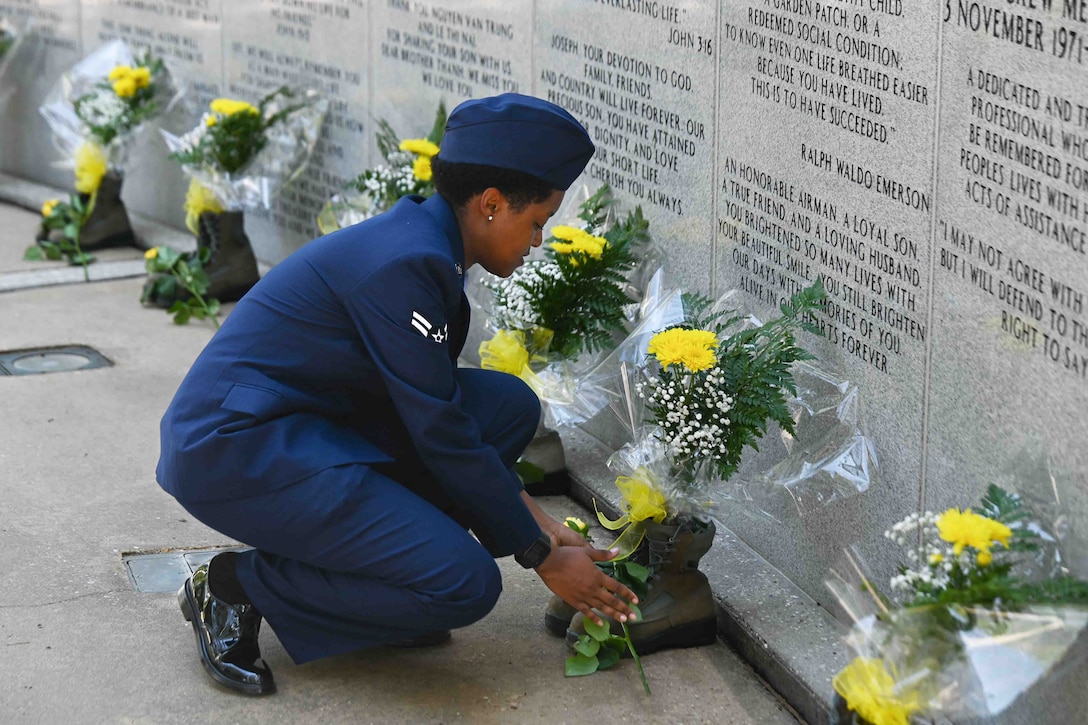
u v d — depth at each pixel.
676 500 2.95
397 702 2.77
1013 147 2.44
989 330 2.55
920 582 2.33
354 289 2.62
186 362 4.95
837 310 3.04
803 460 3.11
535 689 2.84
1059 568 2.30
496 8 4.57
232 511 2.68
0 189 7.66
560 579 2.74
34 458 4.02
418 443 2.65
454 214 2.72
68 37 7.46
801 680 2.75
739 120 3.38
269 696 2.79
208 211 5.65
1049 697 2.40
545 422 4.04
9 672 2.85
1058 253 2.35
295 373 2.70
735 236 3.46
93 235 6.50
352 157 5.65
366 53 5.43
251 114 5.61
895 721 2.25
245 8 6.16
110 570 3.34
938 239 2.68
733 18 3.35
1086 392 2.30
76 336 5.22
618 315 3.72
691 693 2.84
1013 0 2.42
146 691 2.79
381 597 2.65
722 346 3.09
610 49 3.98
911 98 2.72
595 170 4.18
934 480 2.75
